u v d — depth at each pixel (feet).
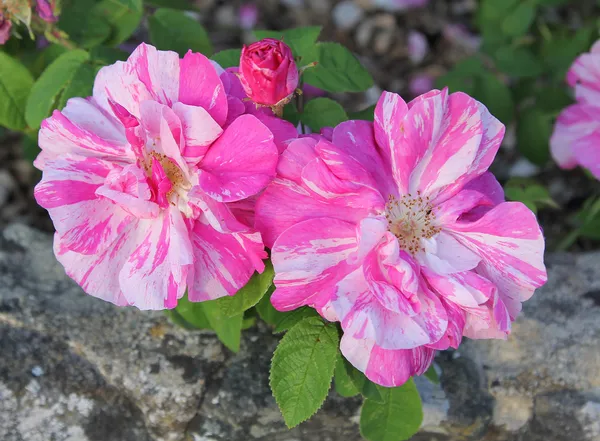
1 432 0.77
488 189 0.64
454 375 0.80
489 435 0.80
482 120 0.59
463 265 0.59
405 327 0.55
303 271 0.56
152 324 0.82
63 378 0.79
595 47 0.91
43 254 0.91
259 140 0.56
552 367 0.81
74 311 0.83
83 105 0.61
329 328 0.64
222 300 0.62
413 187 0.61
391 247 0.56
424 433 0.79
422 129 0.57
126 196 0.56
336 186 0.56
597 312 0.85
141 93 0.59
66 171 0.58
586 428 0.79
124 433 0.78
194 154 0.57
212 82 0.57
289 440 0.78
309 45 0.78
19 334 0.81
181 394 0.77
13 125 0.82
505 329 0.55
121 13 0.88
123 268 0.58
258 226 0.58
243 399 0.77
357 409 0.77
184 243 0.56
